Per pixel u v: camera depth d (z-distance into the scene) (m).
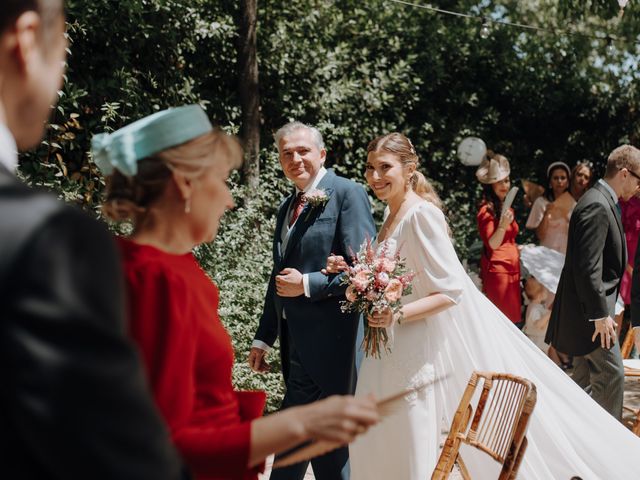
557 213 8.73
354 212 3.98
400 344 3.52
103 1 6.20
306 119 8.27
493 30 9.73
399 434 3.46
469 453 3.79
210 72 7.69
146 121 1.54
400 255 3.57
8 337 0.72
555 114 10.22
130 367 0.78
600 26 11.12
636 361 5.36
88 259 0.78
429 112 9.23
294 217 4.21
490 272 7.58
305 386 4.07
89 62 6.45
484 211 7.69
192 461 1.31
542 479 3.87
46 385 0.71
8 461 0.78
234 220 6.63
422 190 3.74
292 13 8.20
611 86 10.52
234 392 1.76
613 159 4.90
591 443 3.93
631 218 7.70
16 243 0.75
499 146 9.99
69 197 5.69
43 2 0.92
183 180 1.55
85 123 6.21
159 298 1.43
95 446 0.74
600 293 4.79
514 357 3.89
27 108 0.95
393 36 9.02
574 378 5.25
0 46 0.90
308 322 3.97
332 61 8.26
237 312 5.94
